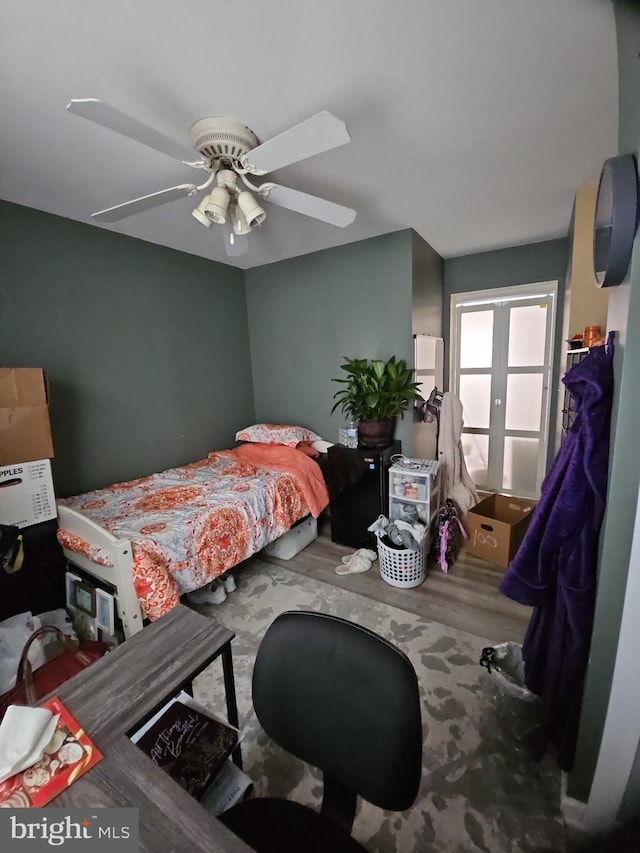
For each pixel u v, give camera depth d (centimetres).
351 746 76
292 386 348
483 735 137
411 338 279
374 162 178
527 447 353
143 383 276
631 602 90
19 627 152
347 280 299
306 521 293
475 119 148
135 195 200
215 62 115
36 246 215
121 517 198
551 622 125
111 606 164
